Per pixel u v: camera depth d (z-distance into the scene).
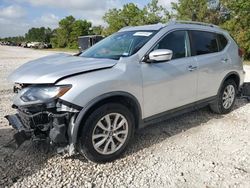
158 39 4.26
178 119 5.44
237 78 5.94
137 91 3.88
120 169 3.59
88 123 3.45
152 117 4.21
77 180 3.33
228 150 4.13
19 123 3.68
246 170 3.57
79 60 3.99
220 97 5.53
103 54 4.38
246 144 4.34
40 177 3.38
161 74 4.17
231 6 26.88
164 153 4.03
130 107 3.97
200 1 32.22
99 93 3.47
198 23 5.18
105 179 3.37
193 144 4.33
